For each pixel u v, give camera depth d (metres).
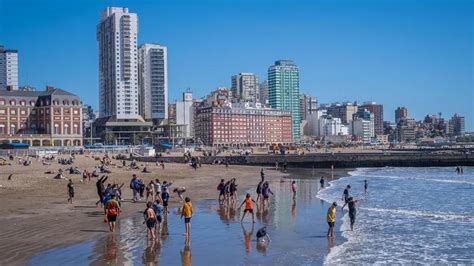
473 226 42.78
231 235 36.66
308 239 36.00
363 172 129.50
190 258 29.31
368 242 35.78
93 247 31.11
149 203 34.03
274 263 28.75
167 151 186.00
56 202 50.59
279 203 57.16
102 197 47.22
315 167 158.88
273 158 158.50
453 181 95.00
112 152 169.62
